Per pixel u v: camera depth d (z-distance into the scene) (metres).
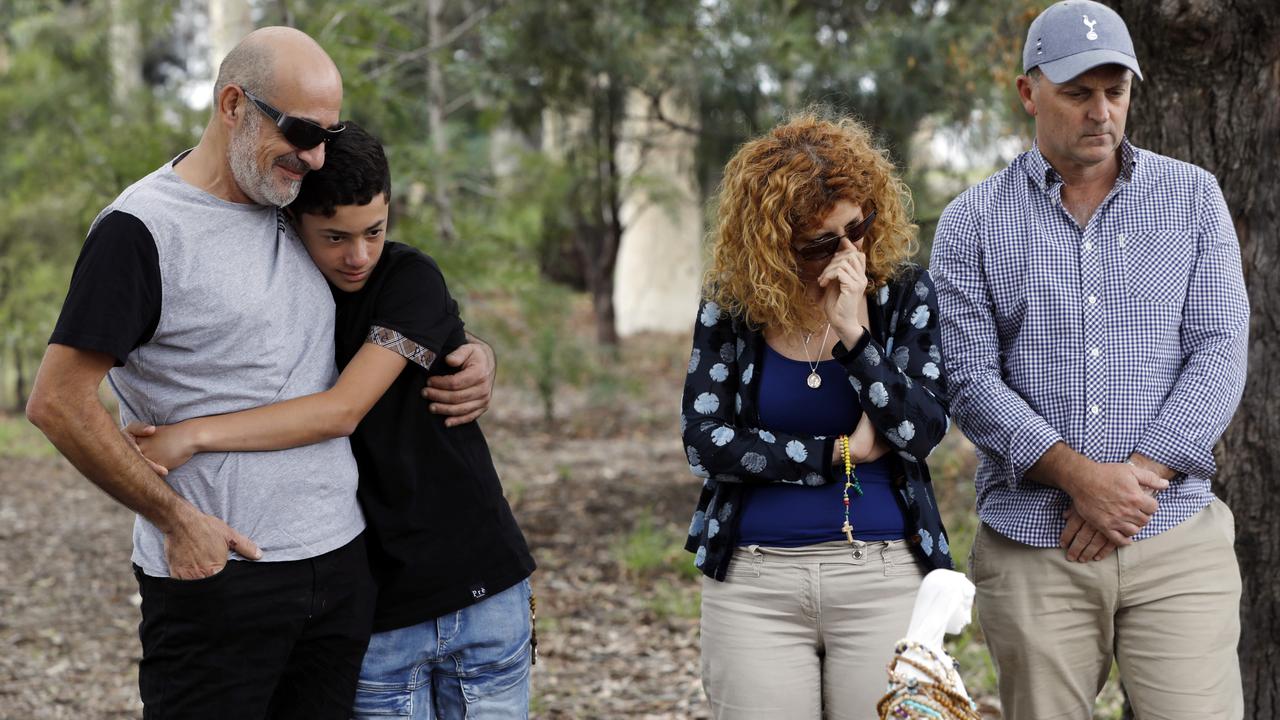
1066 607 3.21
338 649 2.81
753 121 10.32
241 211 2.65
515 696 3.08
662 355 18.27
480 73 10.55
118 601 7.40
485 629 3.00
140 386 2.65
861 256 2.86
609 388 12.80
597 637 6.45
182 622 2.66
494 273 8.98
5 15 16.27
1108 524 3.05
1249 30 3.60
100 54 15.07
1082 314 3.17
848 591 2.91
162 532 2.62
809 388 2.96
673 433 12.96
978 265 3.29
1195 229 3.17
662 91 10.77
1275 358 3.69
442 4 11.06
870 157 2.93
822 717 3.03
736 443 2.91
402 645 2.93
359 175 2.67
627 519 8.96
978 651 5.71
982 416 3.19
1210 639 3.11
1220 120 3.68
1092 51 3.02
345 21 7.95
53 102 13.05
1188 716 3.10
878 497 2.94
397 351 2.81
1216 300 3.13
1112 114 3.08
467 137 14.74
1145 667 3.17
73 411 2.46
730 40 10.18
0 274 13.77
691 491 9.86
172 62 23.16
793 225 2.88
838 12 10.45
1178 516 3.13
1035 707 3.28
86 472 2.50
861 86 8.99
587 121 13.88
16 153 12.35
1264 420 3.71
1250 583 3.77
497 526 3.01
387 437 2.89
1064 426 3.18
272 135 2.54
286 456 2.70
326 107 2.57
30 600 7.38
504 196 12.36
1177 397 3.10
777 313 2.90
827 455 2.88
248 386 2.66
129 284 2.49
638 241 21.38
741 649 2.96
